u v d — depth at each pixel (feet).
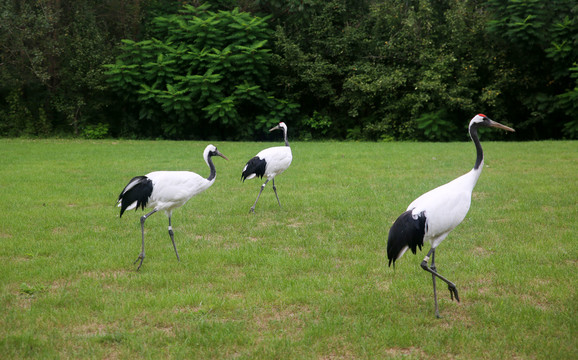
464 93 79.66
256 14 87.61
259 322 15.85
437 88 76.43
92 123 87.92
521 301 17.26
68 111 84.99
